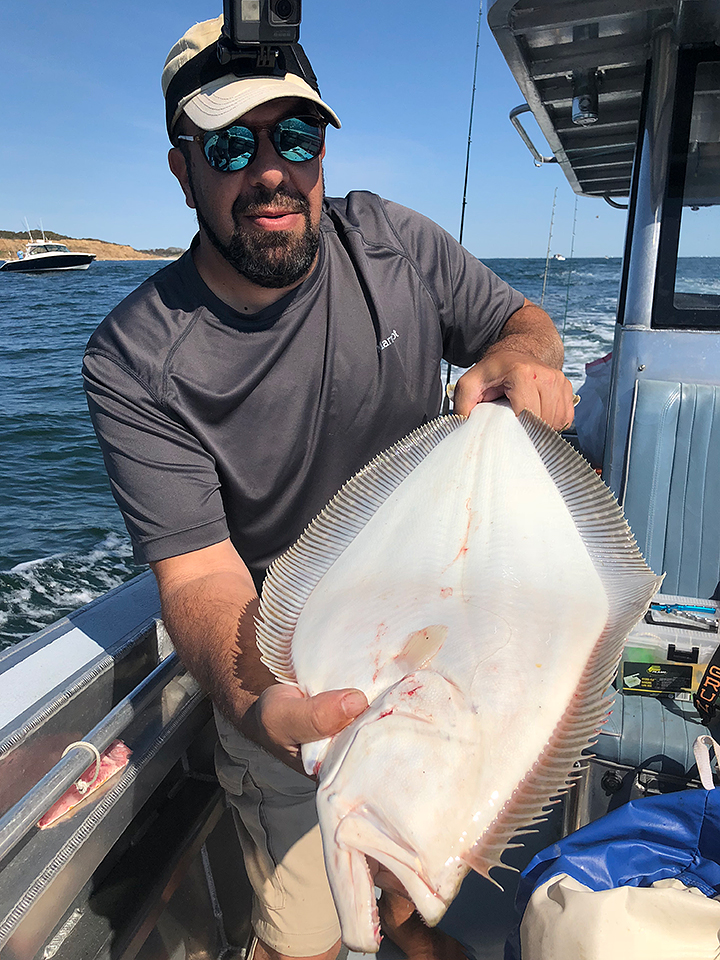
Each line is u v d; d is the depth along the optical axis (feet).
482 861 2.74
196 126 4.72
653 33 6.50
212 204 4.75
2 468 25.16
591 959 3.72
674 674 6.08
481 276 6.31
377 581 3.76
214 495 5.09
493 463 4.14
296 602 3.82
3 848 3.60
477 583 3.65
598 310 48.01
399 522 4.04
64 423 30.37
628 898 3.88
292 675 3.47
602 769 5.67
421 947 5.82
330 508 4.14
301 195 4.80
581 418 9.73
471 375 4.72
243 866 6.69
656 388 6.53
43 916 3.82
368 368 5.58
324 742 3.07
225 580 4.69
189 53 4.77
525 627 3.36
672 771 5.52
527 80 7.64
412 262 5.91
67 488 23.25
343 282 5.52
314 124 4.73
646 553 6.60
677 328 6.58
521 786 2.93
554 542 3.82
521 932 4.15
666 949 3.77
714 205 6.48
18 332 58.13
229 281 5.02
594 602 3.51
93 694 5.23
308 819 5.46
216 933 6.29
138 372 4.95
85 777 4.43
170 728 5.09
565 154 10.61
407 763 2.85
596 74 7.70
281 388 5.26
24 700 5.16
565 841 4.55
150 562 4.96
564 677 3.18
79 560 18.03
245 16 4.38
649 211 6.58
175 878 5.36
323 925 5.73
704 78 6.37
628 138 9.91
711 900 3.88
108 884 5.19
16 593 16.39
